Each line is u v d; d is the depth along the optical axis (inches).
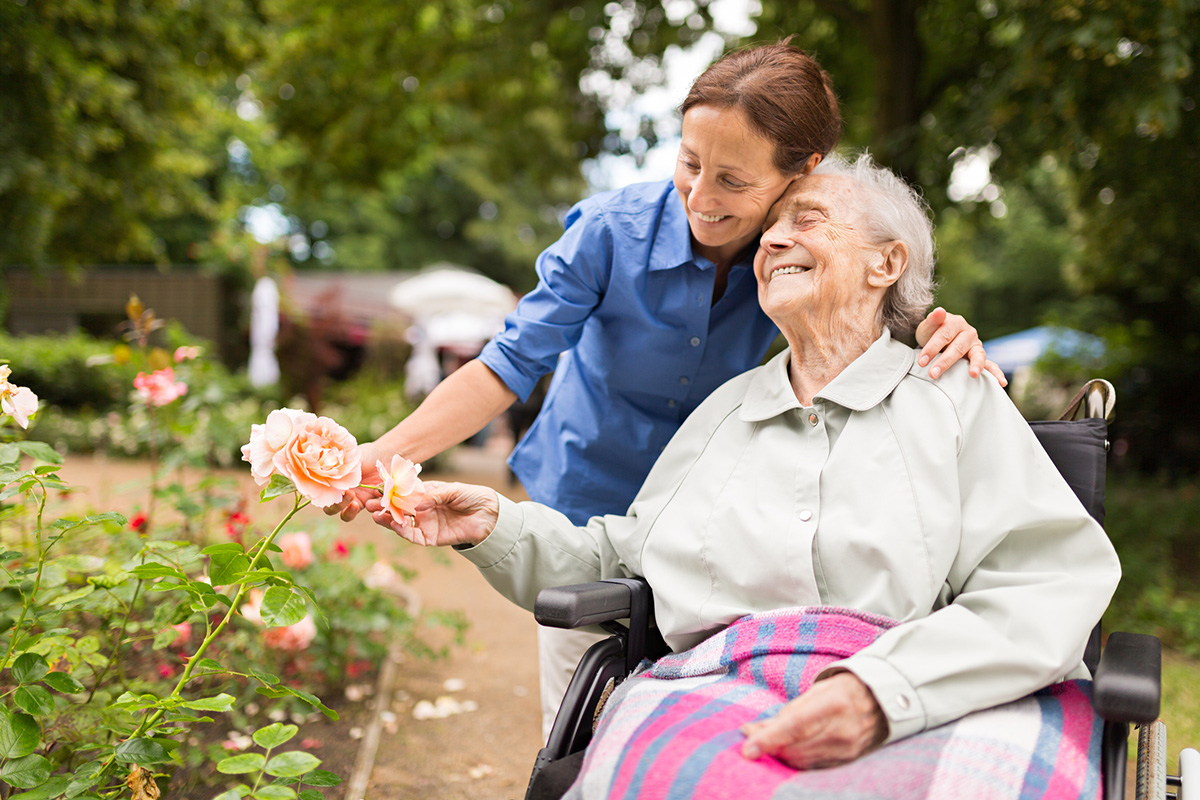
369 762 94.5
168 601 88.2
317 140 411.5
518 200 1160.8
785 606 54.6
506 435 700.7
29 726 56.1
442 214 1182.9
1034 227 881.5
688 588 58.1
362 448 61.3
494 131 434.6
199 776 80.7
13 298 627.2
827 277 57.7
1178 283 424.5
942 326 59.8
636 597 58.1
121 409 415.5
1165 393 451.2
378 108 391.2
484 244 1204.5
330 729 103.5
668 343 72.1
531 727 113.0
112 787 61.9
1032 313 905.5
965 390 56.2
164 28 373.1
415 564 208.1
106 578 67.9
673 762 42.0
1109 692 40.4
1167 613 177.3
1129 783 94.0
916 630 45.3
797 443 58.4
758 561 55.2
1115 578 49.3
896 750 42.1
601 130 368.2
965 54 294.2
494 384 67.5
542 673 78.8
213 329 624.7
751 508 57.4
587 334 76.1
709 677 52.4
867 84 356.2
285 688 56.6
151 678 92.4
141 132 364.5
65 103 320.5
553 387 81.3
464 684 128.4
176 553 72.7
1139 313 470.3
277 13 399.5
